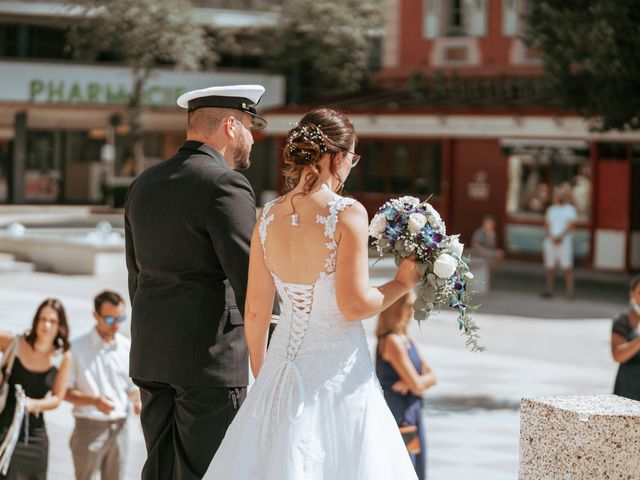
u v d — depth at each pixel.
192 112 4.91
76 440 7.67
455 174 32.84
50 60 43.75
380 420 4.34
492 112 30.64
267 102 44.78
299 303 4.28
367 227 4.24
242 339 4.84
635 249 29.36
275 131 35.88
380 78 38.56
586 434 4.36
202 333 4.75
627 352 8.70
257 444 4.32
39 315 7.32
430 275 4.41
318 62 42.53
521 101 31.97
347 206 4.20
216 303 4.78
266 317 4.46
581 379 14.33
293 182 4.37
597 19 21.95
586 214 30.00
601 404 4.51
